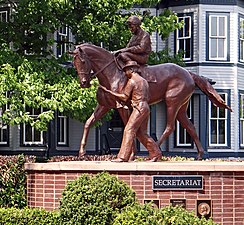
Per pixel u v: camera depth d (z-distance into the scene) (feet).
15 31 67.31
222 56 99.19
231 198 34.78
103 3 65.16
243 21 101.60
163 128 99.30
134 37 39.81
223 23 99.30
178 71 41.27
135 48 39.19
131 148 37.55
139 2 67.00
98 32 64.59
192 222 26.99
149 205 29.40
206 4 98.73
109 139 96.73
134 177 34.68
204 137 96.32
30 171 37.47
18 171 45.11
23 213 32.22
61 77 61.46
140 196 34.53
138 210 28.09
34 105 58.90
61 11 62.95
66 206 30.25
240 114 100.42
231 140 98.53
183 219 27.04
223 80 98.89
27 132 89.45
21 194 44.93
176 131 97.19
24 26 66.18
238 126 99.40
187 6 99.50
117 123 96.84
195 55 98.78
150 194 34.53
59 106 59.21
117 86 38.70
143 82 37.88
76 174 35.40
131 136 37.47
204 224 27.02
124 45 66.08
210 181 34.71
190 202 34.55
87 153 94.73
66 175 35.63
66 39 85.71
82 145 40.37
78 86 60.39
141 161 38.58
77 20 66.39
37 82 59.52
